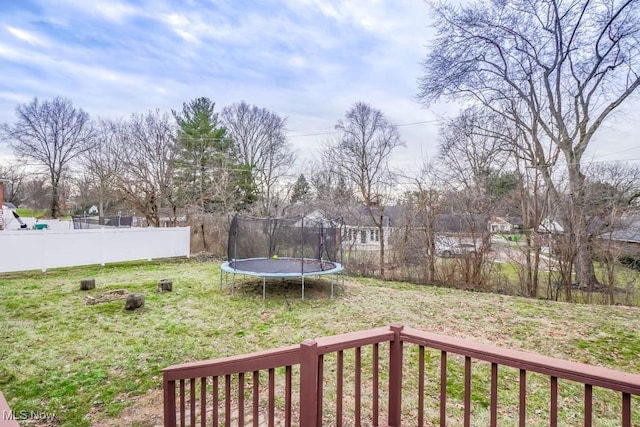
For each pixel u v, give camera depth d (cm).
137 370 370
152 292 709
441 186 1034
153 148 1549
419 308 645
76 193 2369
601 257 827
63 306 598
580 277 834
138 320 536
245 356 187
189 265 1059
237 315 575
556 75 984
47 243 877
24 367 371
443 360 180
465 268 912
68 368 371
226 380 197
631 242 818
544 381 356
